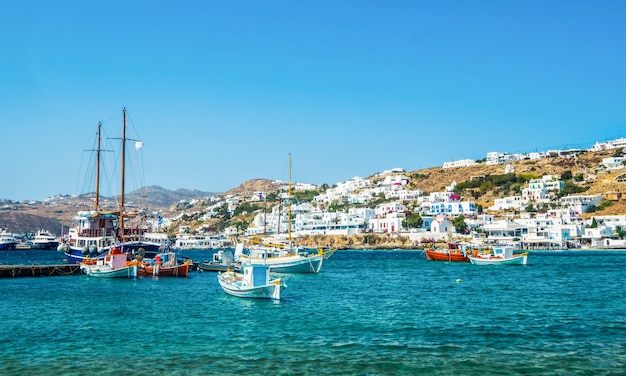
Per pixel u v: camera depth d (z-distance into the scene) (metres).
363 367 34.72
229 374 33.41
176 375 33.25
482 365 35.12
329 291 73.19
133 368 34.75
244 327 47.16
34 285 82.44
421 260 149.62
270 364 35.44
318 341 41.69
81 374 33.59
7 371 34.25
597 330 45.25
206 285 81.12
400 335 43.72
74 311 55.88
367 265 130.25
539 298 64.62
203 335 43.94
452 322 49.19
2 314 54.16
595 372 33.59
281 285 63.53
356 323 48.84
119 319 51.16
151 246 116.56
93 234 123.75
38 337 43.50
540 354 37.69
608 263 128.88
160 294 69.81
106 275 91.62
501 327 46.72
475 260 128.88
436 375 33.16
